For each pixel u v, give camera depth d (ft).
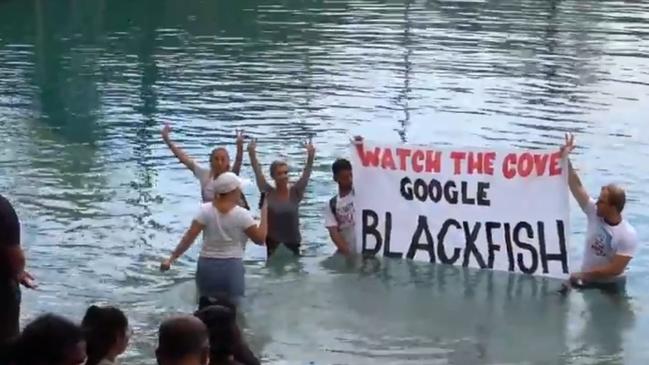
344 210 51.70
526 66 105.70
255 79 98.63
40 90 94.73
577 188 48.75
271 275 48.96
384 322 43.55
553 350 40.86
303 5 160.25
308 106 86.48
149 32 132.36
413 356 40.22
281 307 45.01
